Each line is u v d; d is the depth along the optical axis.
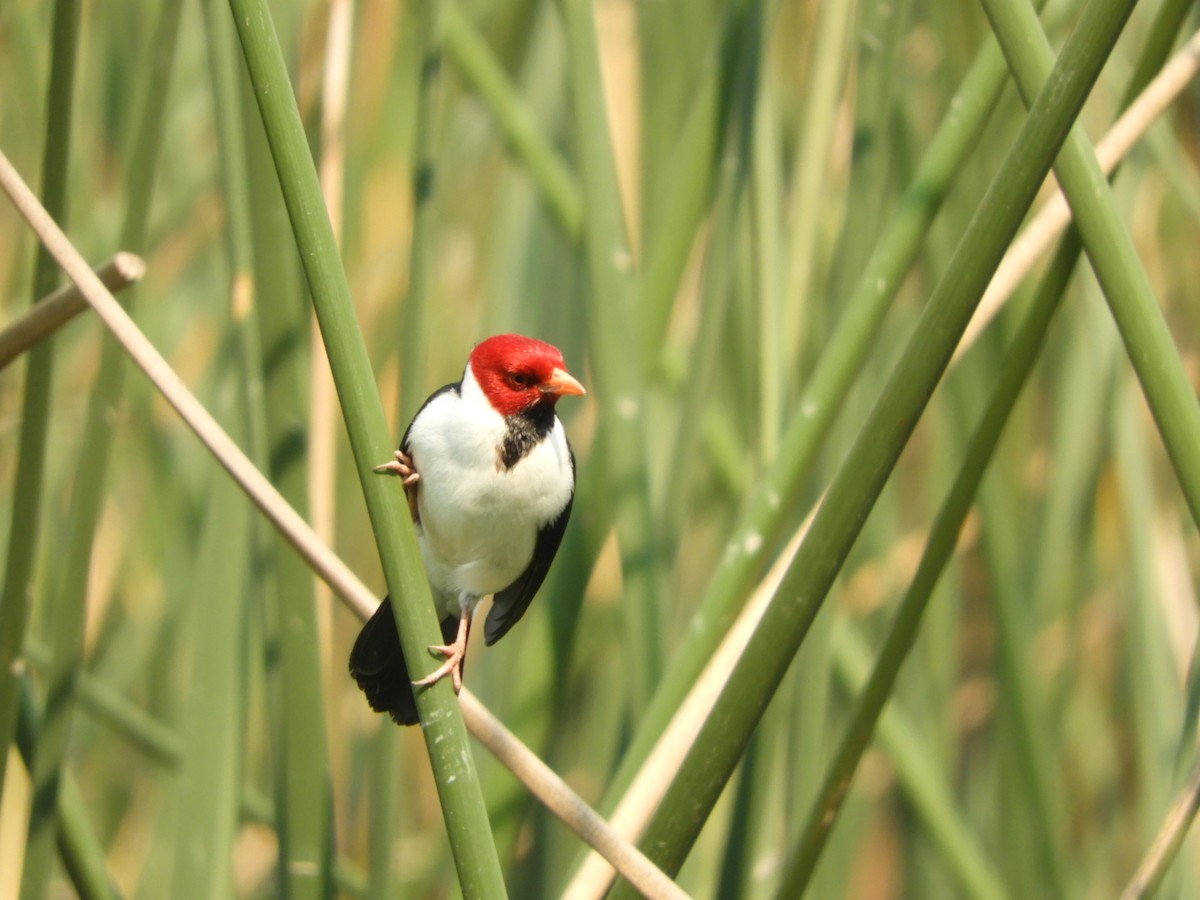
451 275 6.84
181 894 6.57
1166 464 6.81
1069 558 6.79
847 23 6.61
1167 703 6.71
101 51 6.81
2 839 6.57
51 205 6.54
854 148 6.60
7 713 6.53
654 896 6.46
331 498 6.61
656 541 6.59
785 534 6.64
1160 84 6.50
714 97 6.61
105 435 6.55
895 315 6.75
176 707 6.78
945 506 6.50
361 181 6.69
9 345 6.50
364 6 6.82
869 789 6.82
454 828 6.43
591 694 6.72
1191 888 6.66
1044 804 6.70
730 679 6.46
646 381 6.60
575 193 6.67
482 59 6.68
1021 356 6.49
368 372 6.44
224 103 6.58
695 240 6.61
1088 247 6.46
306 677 6.54
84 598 6.55
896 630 6.50
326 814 6.55
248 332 6.58
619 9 6.75
